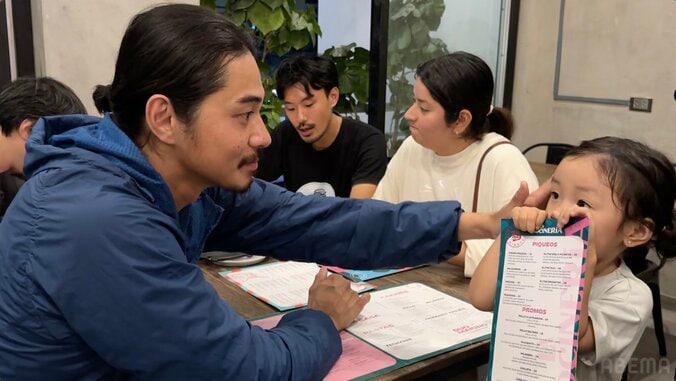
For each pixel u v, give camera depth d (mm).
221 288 1444
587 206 1059
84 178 832
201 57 816
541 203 1128
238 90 840
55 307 792
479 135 1811
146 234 809
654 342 2893
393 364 1068
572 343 841
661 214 1082
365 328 1213
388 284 1479
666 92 3240
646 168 1051
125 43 855
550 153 3148
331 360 1030
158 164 903
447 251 1216
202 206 1083
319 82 2203
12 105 1577
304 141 2365
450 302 1351
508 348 888
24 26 2352
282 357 923
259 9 2928
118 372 864
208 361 833
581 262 854
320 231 1251
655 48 3260
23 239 801
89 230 778
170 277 818
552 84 3773
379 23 3158
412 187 1945
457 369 1134
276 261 1658
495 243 1156
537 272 886
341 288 1229
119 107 882
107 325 786
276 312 1297
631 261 1318
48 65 2348
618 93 3447
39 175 858
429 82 1728
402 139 3441
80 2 2361
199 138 847
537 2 3688
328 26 3904
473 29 3629
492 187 1733
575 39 3613
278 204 1271
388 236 1228
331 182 2414
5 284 817
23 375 825
